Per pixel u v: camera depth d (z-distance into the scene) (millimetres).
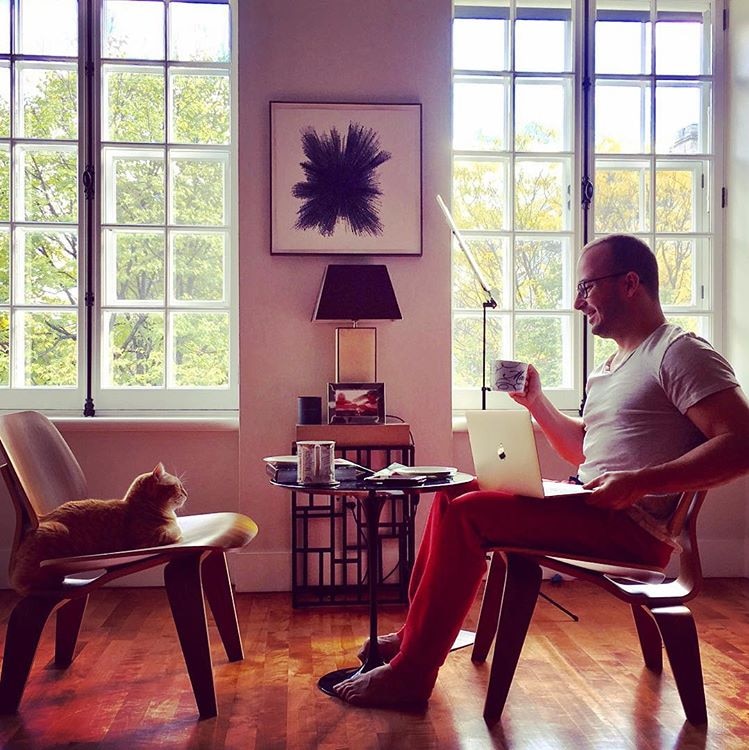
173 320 3654
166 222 3643
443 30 3465
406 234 3436
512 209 3752
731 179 3779
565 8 3791
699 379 1977
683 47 3848
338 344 3242
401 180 3434
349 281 3184
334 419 3141
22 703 2146
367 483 2059
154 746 1879
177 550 2062
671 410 2062
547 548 2020
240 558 3383
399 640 2371
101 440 3443
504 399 3723
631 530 2010
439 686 2273
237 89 3438
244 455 3389
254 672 2385
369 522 2270
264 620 2945
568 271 3781
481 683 2297
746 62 3658
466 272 3752
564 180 3793
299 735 1941
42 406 3602
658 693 2215
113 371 3631
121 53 3646
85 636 2734
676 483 1918
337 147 3410
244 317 3391
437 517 2166
